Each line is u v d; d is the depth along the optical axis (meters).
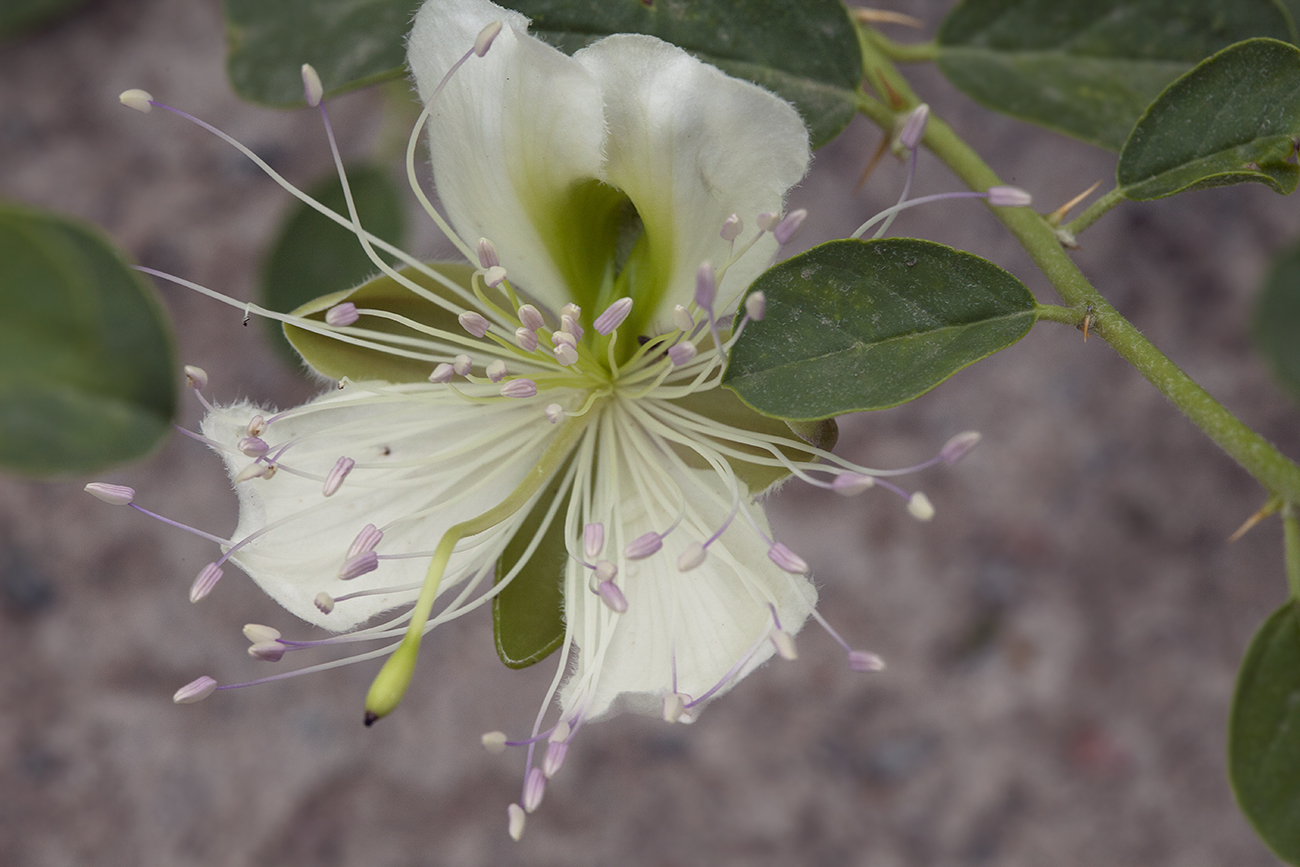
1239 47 0.29
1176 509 0.52
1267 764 0.30
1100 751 0.51
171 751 0.51
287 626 0.51
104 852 0.50
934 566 0.52
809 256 0.29
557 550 0.31
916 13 0.52
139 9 0.55
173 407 0.34
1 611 0.52
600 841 0.50
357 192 0.35
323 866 0.50
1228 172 0.29
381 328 0.30
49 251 0.33
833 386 0.29
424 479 0.30
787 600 0.30
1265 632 0.30
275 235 0.35
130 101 0.29
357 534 0.30
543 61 0.29
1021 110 0.32
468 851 0.50
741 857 0.50
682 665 0.30
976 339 0.29
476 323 0.30
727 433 0.30
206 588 0.30
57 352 0.33
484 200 0.30
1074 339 0.53
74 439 0.33
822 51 0.31
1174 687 0.51
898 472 0.29
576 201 0.30
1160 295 0.53
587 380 0.31
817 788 0.51
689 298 0.30
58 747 0.51
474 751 0.51
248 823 0.50
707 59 0.30
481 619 0.51
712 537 0.29
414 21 0.29
